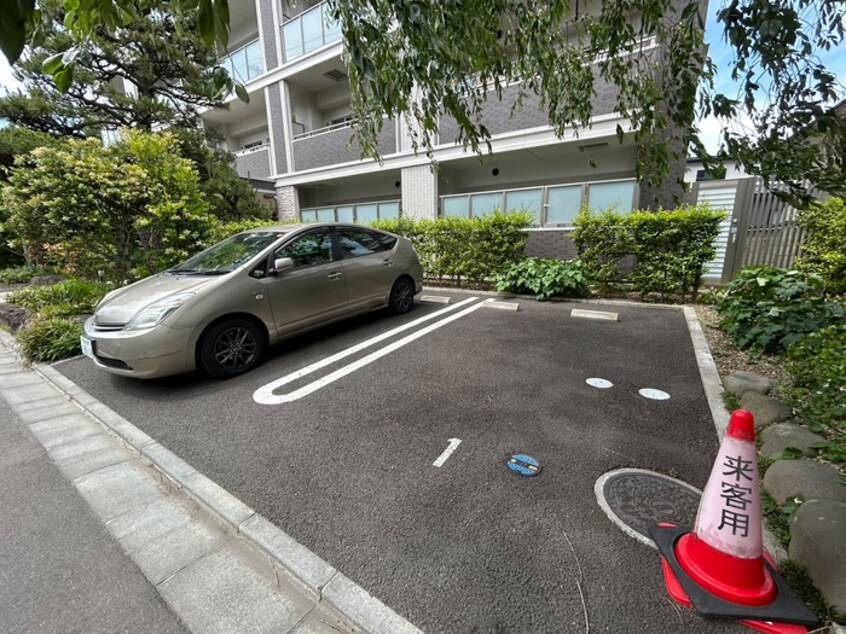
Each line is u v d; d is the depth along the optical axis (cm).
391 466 221
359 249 488
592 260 623
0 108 916
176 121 1096
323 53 1057
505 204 799
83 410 312
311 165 1174
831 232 493
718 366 343
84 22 131
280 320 387
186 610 146
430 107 222
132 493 215
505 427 257
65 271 677
